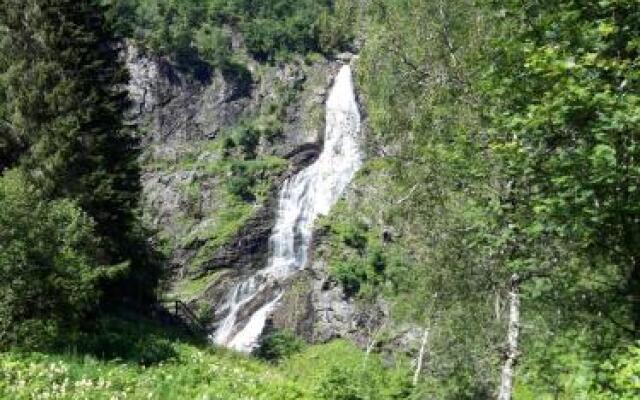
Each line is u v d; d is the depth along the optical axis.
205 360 19.44
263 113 102.19
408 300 26.88
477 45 13.95
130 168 31.61
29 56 29.48
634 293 7.90
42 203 17.27
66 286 16.62
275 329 67.50
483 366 22.91
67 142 26.98
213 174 90.38
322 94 100.00
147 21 118.88
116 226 28.81
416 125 15.61
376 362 22.61
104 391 11.69
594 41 8.33
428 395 24.20
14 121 27.64
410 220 18.00
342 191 83.44
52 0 29.50
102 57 32.06
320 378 17.56
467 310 20.02
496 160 11.05
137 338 20.78
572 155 7.96
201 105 102.12
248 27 115.88
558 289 9.28
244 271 78.69
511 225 9.62
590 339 8.15
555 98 7.92
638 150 7.31
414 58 15.88
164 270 34.88
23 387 10.95
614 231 7.80
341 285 66.44
